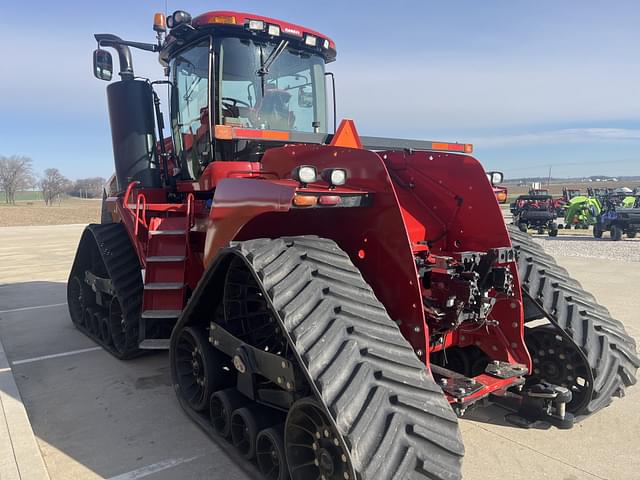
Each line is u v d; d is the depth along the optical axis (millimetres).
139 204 4211
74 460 3008
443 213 3434
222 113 4008
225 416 3074
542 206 20359
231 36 4012
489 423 3420
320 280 2424
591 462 2914
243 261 2580
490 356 3281
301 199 2324
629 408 3631
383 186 2553
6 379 4168
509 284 3031
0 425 3283
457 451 2117
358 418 2035
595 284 8281
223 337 3029
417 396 2193
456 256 3008
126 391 4074
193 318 3324
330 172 2469
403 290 2629
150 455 3061
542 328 3465
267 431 2633
